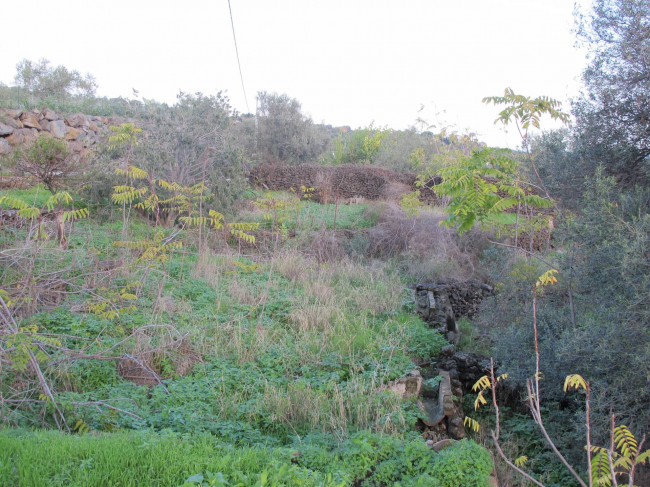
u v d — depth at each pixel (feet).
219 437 16.05
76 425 15.66
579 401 19.51
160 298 25.98
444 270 40.29
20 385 17.74
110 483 11.50
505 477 17.65
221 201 46.39
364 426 17.40
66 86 89.10
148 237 33.55
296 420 17.76
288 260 37.11
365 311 28.63
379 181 65.31
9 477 11.39
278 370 21.22
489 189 20.76
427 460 14.75
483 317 29.37
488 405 22.91
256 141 90.53
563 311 22.34
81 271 27.68
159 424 16.57
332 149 105.81
